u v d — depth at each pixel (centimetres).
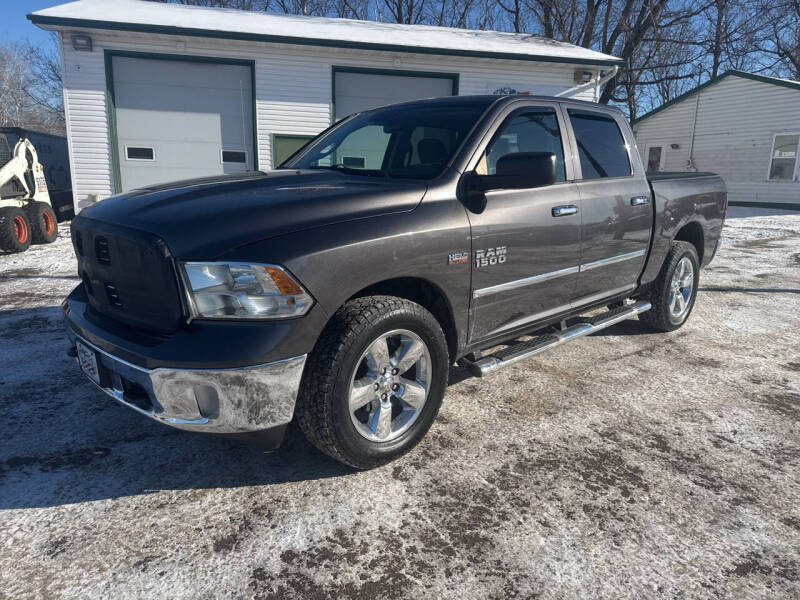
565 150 373
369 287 280
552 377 407
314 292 237
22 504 248
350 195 268
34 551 220
